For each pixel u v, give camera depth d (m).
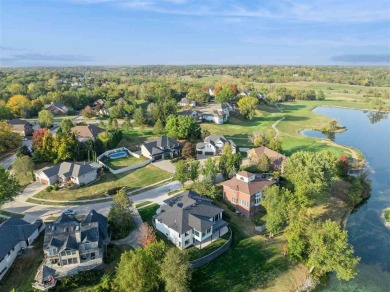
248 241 63.41
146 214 70.44
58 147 94.56
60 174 84.25
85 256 54.78
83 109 171.25
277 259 58.94
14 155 101.69
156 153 103.19
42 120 133.75
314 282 55.66
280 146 108.44
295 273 56.47
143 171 94.44
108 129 124.75
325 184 73.62
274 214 62.69
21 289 49.00
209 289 51.75
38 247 58.81
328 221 55.94
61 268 53.38
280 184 83.31
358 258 53.00
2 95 179.00
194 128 123.50
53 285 48.84
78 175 82.69
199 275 54.31
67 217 62.91
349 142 138.25
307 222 58.97
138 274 45.47
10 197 68.88
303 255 58.78
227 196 75.75
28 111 156.75
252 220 70.62
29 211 71.25
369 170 105.38
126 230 63.00
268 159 91.31
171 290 45.25
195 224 60.34
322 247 52.97
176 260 46.19
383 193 88.81
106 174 91.19
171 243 61.12
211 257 57.59
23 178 86.69
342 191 85.12
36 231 61.47
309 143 128.00
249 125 157.25
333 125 156.50
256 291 52.28
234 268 56.34
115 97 194.50
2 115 139.38
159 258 48.72
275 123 161.62
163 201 76.19
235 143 124.12
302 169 76.44
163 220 62.47
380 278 57.31
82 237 54.94
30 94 194.75
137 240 60.81
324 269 54.00
